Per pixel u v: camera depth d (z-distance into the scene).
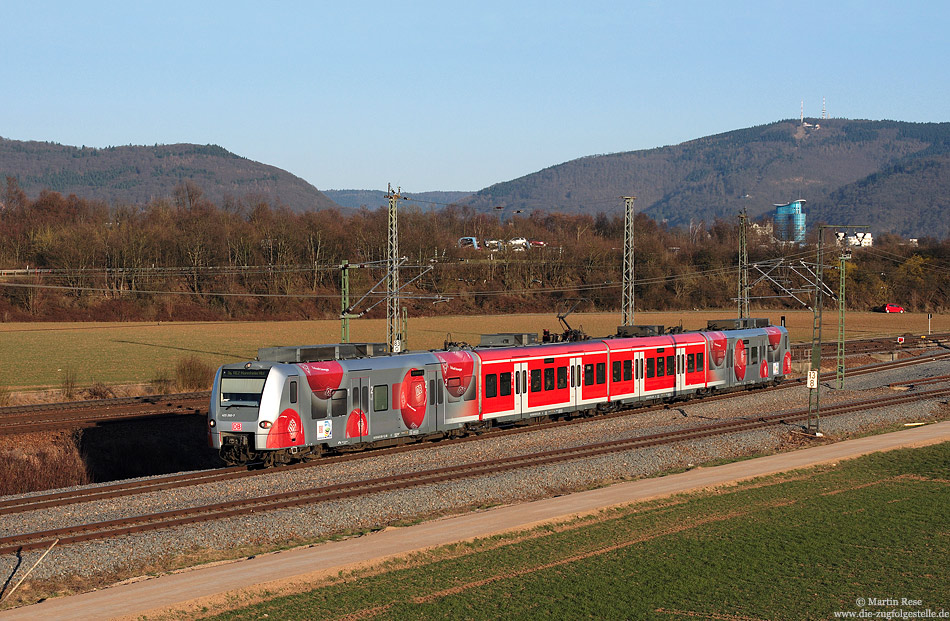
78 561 21.81
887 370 69.56
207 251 122.94
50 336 89.00
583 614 18.95
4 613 18.45
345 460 33.91
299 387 32.22
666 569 22.03
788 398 54.72
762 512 27.91
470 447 37.25
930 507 28.84
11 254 120.44
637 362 47.72
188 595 19.41
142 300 111.50
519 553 23.14
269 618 18.42
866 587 20.98
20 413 45.94
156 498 28.05
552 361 43.03
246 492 29.08
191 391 57.22
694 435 40.62
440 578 21.09
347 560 22.05
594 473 33.50
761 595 20.31
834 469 34.88
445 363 37.97
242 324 105.62
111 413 46.44
